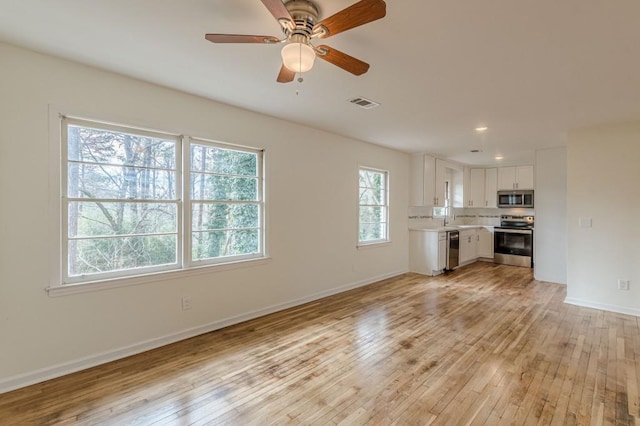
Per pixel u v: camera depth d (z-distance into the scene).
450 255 6.38
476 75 2.56
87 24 1.92
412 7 1.69
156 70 2.57
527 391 2.23
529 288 5.07
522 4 1.66
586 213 4.10
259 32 2.02
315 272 4.41
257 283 3.71
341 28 1.62
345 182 4.86
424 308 4.06
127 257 2.81
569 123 3.89
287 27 1.68
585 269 4.12
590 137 4.06
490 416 1.96
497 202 7.58
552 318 3.70
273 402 2.10
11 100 2.21
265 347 2.92
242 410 2.02
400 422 1.91
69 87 2.43
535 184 5.58
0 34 2.06
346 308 4.05
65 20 1.88
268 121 3.77
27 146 2.28
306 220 4.27
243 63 2.43
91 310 2.55
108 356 2.63
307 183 4.27
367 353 2.80
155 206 2.97
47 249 2.36
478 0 1.62
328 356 2.75
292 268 4.10
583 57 2.24
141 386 2.27
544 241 5.52
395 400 2.12
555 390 2.24
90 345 2.54
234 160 3.56
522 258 6.96
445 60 2.31
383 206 5.78
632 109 3.34
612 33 1.92
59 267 2.41
